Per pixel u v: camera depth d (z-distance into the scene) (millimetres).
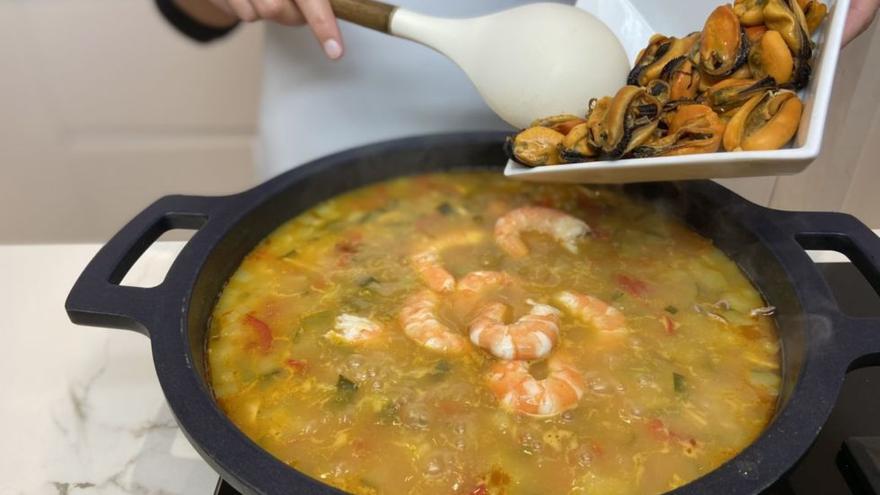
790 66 513
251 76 1188
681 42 572
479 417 487
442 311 549
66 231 1342
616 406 492
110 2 1097
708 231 605
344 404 498
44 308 628
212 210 576
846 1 501
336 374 515
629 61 616
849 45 679
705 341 532
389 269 591
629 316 550
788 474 416
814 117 472
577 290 570
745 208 580
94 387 568
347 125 821
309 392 506
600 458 468
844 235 555
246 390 509
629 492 454
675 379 507
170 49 1149
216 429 433
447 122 823
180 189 1306
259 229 596
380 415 492
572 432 479
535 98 576
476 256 604
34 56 1146
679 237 612
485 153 671
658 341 532
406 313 539
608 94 576
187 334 487
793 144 492
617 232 621
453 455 471
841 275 627
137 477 515
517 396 483
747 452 421
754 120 499
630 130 522
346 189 650
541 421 484
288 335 540
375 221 634
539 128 557
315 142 826
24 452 528
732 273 578
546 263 595
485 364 514
